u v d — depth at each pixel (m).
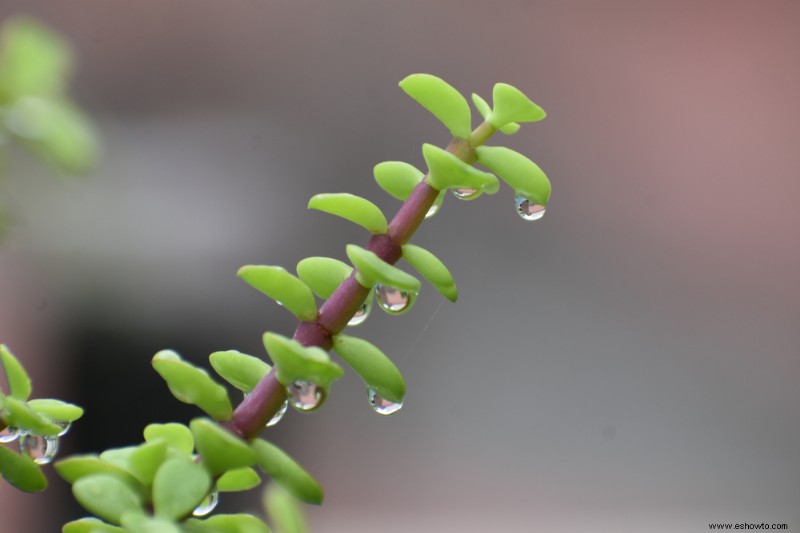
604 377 0.96
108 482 0.36
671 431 0.95
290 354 0.37
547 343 0.96
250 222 0.91
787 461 0.93
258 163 0.93
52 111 0.39
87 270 0.84
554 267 0.98
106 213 0.86
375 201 0.93
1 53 0.38
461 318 0.96
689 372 0.97
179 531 0.36
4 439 0.41
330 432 0.91
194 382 0.38
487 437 0.93
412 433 0.93
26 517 0.76
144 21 0.93
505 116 0.40
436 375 0.94
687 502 0.92
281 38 0.96
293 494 0.38
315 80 0.96
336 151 0.94
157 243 0.87
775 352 0.97
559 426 0.94
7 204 0.41
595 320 0.98
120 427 0.82
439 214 0.97
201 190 0.91
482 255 0.97
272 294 0.39
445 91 0.40
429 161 0.39
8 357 0.39
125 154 0.89
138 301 0.85
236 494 0.78
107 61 0.91
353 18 0.98
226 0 0.96
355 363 0.39
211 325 0.86
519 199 0.45
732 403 0.96
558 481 0.92
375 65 0.97
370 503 0.90
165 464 0.37
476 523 0.90
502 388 0.95
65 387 0.82
